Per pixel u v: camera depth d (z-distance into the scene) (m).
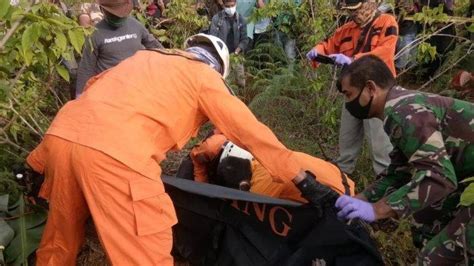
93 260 3.28
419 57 5.07
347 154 4.15
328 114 4.67
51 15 2.80
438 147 2.16
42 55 2.95
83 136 2.38
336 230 2.64
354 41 3.95
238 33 6.48
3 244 2.97
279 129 5.05
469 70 5.48
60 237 2.62
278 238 2.74
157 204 2.40
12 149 3.78
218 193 2.70
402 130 2.20
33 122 3.95
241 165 3.12
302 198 2.86
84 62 3.96
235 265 2.81
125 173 2.36
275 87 5.22
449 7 5.90
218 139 3.29
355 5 3.80
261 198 2.65
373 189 2.69
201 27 6.55
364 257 2.66
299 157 2.98
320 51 4.15
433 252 2.52
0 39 2.87
